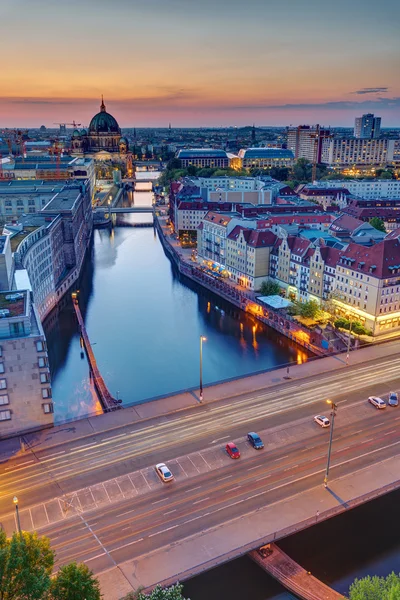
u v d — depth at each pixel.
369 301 141.50
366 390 110.81
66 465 87.12
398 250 143.88
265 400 107.00
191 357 143.00
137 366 138.12
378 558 73.69
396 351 130.25
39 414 97.44
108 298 196.38
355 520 81.00
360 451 89.94
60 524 73.94
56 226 198.50
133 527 73.12
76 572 50.59
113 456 89.31
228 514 75.19
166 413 102.31
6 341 91.50
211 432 95.81
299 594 66.06
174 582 62.97
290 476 83.44
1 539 53.22
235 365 137.00
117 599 60.94
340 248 160.62
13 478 84.06
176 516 75.06
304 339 146.00
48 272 179.75
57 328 166.50
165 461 87.75
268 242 182.88
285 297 178.12
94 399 121.12
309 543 76.19
